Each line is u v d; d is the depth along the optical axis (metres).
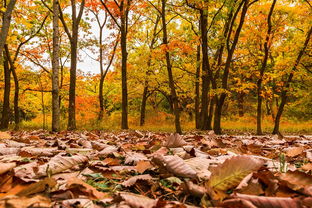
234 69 24.31
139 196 1.13
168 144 2.84
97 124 16.75
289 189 1.18
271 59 24.23
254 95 35.12
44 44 20.58
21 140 3.71
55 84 10.89
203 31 14.28
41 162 1.93
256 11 17.33
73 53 15.00
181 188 1.33
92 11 19.66
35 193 1.10
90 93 31.80
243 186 1.17
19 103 26.33
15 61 20.38
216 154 2.69
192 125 21.61
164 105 40.53
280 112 17.47
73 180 1.26
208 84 16.97
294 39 17.88
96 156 2.64
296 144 3.94
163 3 14.08
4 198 0.85
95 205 1.04
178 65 20.91
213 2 13.42
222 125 22.45
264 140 5.31
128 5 16.30
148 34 25.52
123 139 5.61
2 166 1.30
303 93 21.53
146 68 22.42
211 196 1.14
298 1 15.95
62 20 15.41
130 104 36.00
